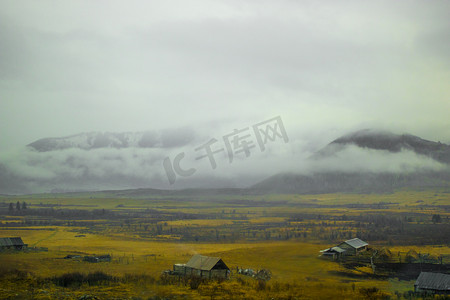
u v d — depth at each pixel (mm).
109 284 59781
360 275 75500
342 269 80750
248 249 106562
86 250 112312
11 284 58375
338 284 64688
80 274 65562
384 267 85375
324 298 55188
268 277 68625
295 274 73938
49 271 71562
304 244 116812
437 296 58344
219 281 63656
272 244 119312
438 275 62594
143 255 100625
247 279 66750
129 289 56812
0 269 70750
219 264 70375
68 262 83125
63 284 59125
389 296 58062
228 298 52781
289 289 59125
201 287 58906
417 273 79250
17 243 104938
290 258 93688
